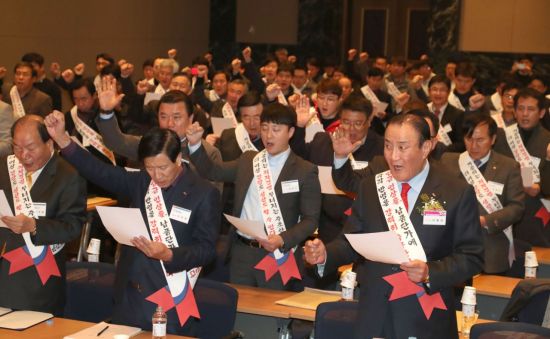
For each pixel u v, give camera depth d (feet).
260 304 14.52
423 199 11.17
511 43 47.73
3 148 20.68
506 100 24.48
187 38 51.96
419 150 10.84
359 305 11.63
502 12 47.78
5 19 37.45
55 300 13.99
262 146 20.42
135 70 46.88
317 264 11.85
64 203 13.69
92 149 22.27
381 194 11.40
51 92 32.68
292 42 53.67
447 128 25.89
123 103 25.82
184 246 12.44
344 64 49.93
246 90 27.50
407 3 52.44
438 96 26.94
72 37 41.68
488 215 17.72
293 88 35.29
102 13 43.78
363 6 53.36
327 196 18.53
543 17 47.06
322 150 18.98
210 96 31.99
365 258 11.47
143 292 12.57
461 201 11.10
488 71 48.26
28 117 13.56
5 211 13.24
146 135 12.09
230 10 54.44
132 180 12.88
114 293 13.01
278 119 15.65
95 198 23.25
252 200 16.01
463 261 10.98
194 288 13.50
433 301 11.10
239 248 16.30
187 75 30.55
